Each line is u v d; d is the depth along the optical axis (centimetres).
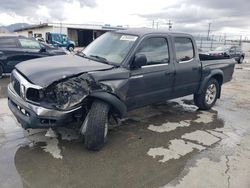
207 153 419
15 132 463
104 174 349
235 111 661
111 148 421
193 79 585
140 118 567
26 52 960
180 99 741
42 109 363
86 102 396
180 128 520
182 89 564
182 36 555
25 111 381
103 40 518
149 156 402
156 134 485
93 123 393
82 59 466
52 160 377
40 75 382
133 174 352
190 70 567
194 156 407
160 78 498
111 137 462
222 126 544
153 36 491
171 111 629
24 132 464
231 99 789
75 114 391
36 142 429
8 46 931
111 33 529
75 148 414
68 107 372
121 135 473
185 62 557
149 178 345
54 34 3466
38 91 369
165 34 518
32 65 423
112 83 409
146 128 512
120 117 441
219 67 654
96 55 480
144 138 465
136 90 457
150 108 642
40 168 356
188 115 605
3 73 957
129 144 438
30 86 371
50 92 371
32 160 375
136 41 465
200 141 464
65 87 370
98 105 395
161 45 507
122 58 447
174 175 353
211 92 655
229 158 406
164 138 469
